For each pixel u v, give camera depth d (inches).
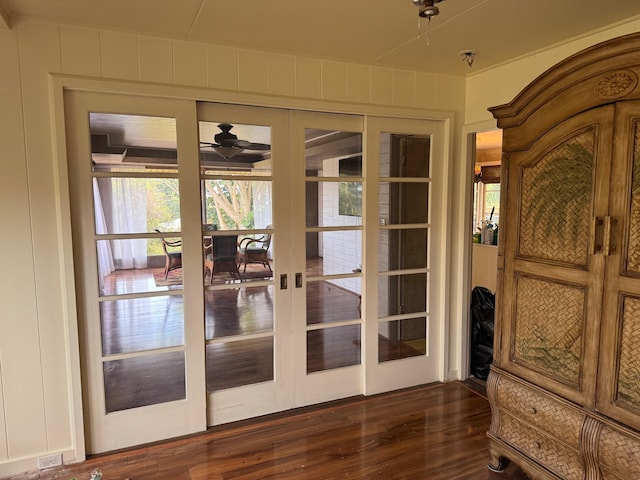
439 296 138.7
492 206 263.7
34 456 95.4
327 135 119.7
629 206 67.2
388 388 133.5
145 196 101.7
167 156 102.6
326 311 124.1
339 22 89.8
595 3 81.2
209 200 109.0
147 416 105.3
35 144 90.6
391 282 131.8
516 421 89.0
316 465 96.9
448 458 99.4
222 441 106.4
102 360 100.6
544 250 81.7
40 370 94.7
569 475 78.6
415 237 134.0
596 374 72.7
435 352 140.1
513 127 87.0
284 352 119.7
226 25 91.0
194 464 97.2
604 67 69.4
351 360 129.3
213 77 103.3
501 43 103.0
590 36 98.0
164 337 106.0
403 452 101.8
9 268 90.9
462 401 127.2
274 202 115.2
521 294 86.9
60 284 94.7
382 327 131.6
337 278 124.6
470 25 91.8
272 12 84.5
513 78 117.1
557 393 79.7
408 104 126.1
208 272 110.5
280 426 113.3
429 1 67.0
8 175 89.4
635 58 65.4
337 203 122.9
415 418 117.3
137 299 102.7
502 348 91.8
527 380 85.9
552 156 79.3
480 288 149.6
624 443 68.1
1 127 88.0
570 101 75.4
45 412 95.7
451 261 138.3
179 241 105.4
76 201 95.8
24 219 91.2
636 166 66.2
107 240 99.3
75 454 97.9
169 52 98.8
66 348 96.1
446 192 134.5
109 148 97.8
